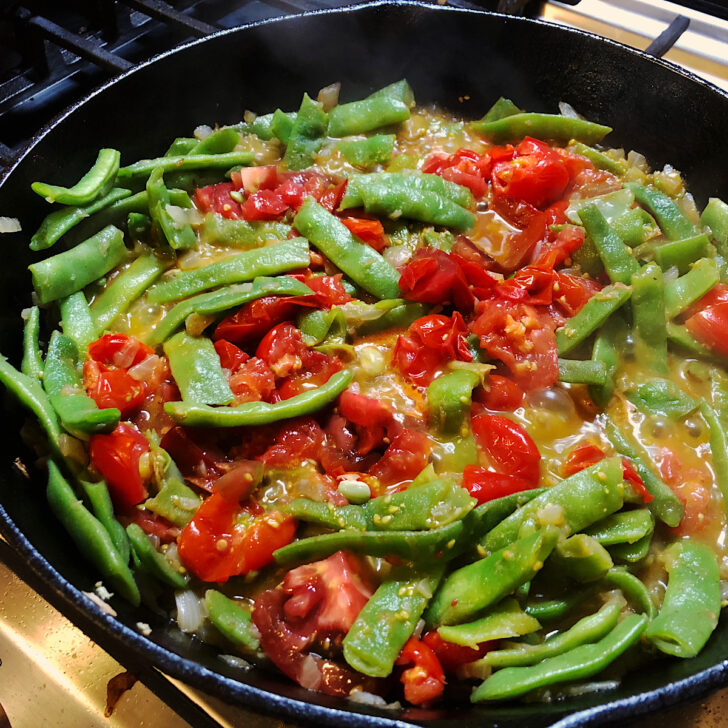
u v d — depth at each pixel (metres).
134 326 0.35
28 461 0.31
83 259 0.34
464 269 0.35
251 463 0.30
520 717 0.25
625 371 0.34
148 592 0.29
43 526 0.29
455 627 0.27
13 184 0.33
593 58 0.40
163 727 0.29
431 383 0.32
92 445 0.30
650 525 0.29
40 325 0.34
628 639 0.26
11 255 0.33
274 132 0.40
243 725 0.28
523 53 0.41
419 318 0.34
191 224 0.37
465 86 0.43
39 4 0.43
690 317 0.35
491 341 0.33
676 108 0.39
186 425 0.31
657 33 0.46
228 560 0.29
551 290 0.34
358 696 0.26
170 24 0.42
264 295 0.34
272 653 0.27
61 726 0.29
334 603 0.28
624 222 0.36
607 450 0.32
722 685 0.24
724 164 0.38
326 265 0.36
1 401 0.31
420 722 0.24
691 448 0.32
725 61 0.45
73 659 0.30
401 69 0.43
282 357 0.33
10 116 0.42
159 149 0.40
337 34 0.41
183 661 0.24
